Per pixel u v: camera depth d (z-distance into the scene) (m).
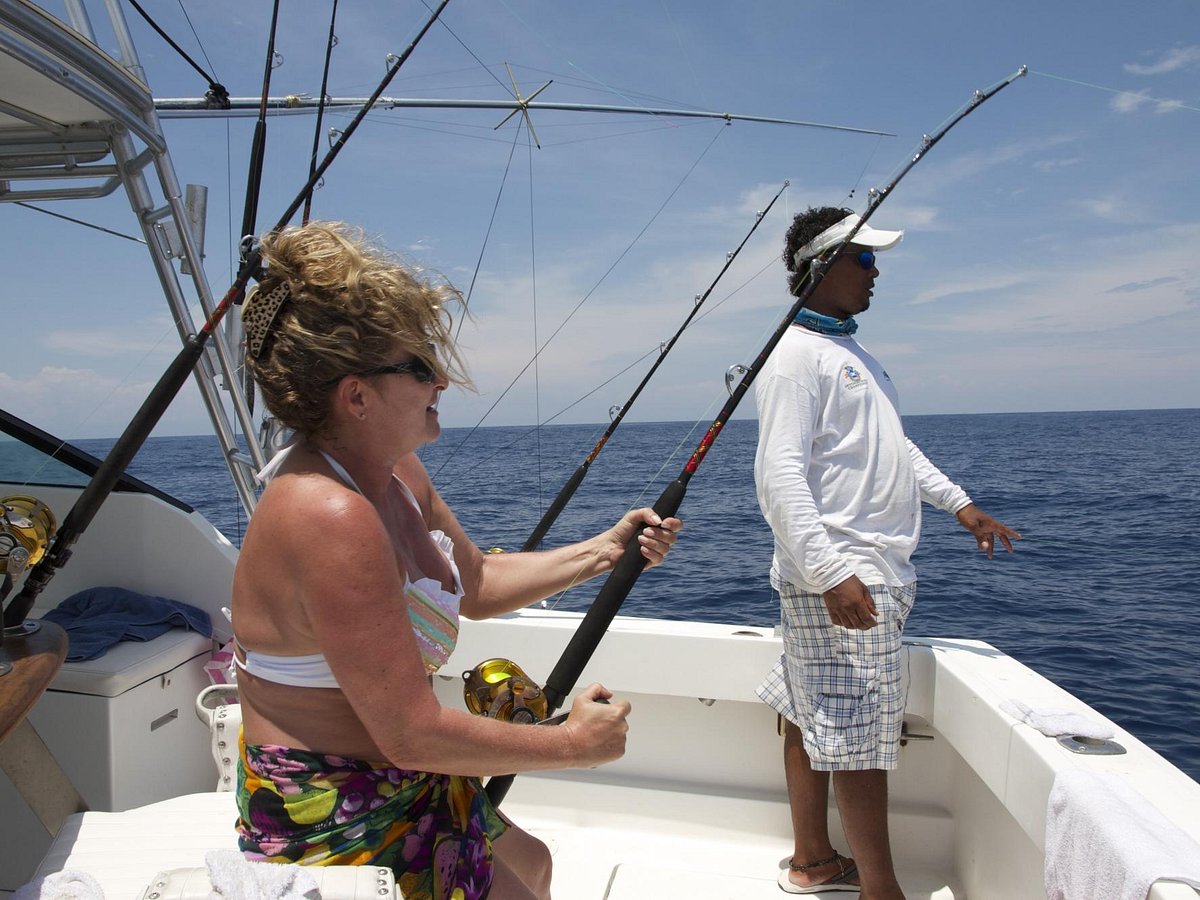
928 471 2.06
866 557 1.70
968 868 1.84
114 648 2.01
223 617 2.25
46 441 2.37
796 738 1.85
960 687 1.71
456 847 1.02
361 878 0.89
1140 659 5.38
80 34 1.45
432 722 0.90
